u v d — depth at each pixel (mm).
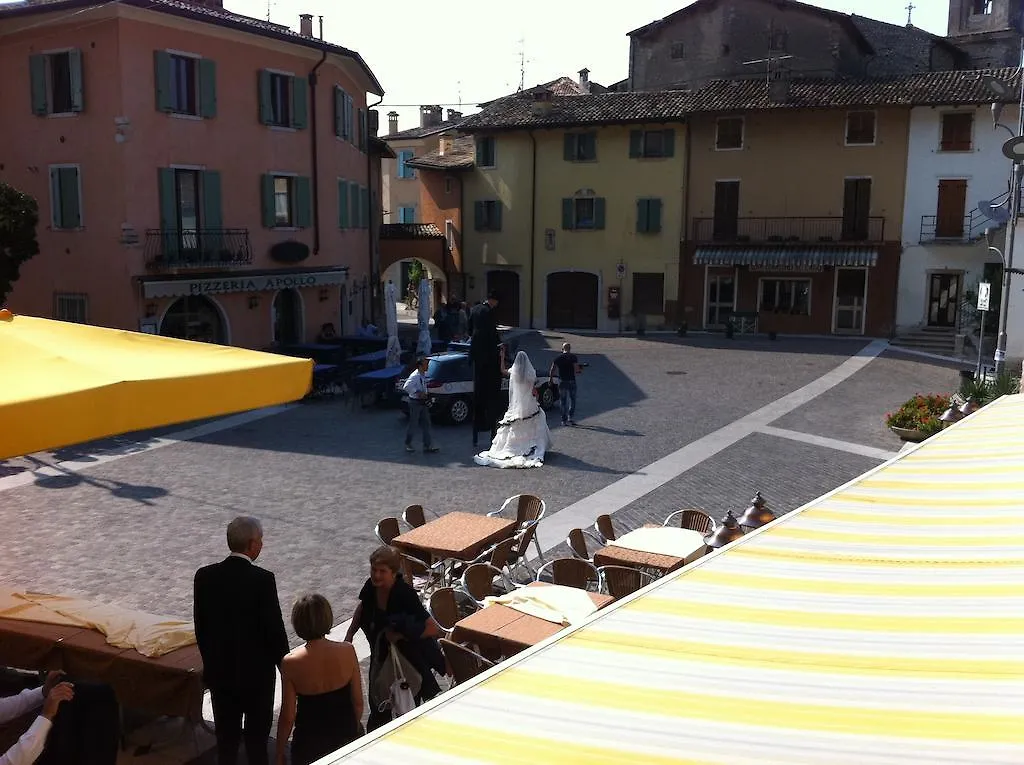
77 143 25594
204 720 7348
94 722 5820
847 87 39000
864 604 3701
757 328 40875
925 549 4422
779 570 4160
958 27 59094
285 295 31453
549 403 22797
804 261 38594
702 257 40312
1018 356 30266
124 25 24609
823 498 5504
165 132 26062
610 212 42875
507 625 7316
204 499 14492
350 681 5723
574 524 13305
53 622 7375
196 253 26875
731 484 15734
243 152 28719
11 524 13141
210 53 27250
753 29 45031
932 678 3010
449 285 47250
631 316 43156
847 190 39125
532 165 43938
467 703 3027
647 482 15734
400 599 6516
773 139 39906
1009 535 4590
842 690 2963
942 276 38094
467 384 21375
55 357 5852
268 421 21547
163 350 6496
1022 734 2617
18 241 21391
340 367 25797
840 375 28797
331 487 15297
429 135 58531
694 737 2727
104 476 16000
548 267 44375
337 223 33656
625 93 43688
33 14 25172
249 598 6031
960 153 37219
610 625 3582
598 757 2650
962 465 6219
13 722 5559
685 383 27156
